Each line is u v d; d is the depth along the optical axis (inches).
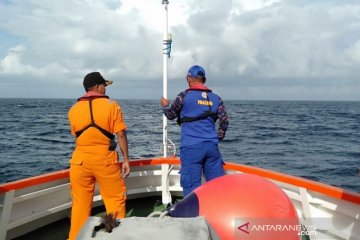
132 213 166.1
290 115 3134.8
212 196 79.1
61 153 856.9
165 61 177.0
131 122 1940.2
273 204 76.2
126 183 177.0
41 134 1338.6
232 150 919.0
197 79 142.9
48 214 142.3
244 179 84.0
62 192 150.1
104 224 64.2
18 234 137.6
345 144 1055.6
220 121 144.6
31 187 135.0
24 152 869.8
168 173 176.6
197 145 136.3
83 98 125.0
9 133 1369.3
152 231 62.3
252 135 1321.4
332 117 2822.3
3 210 122.5
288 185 135.3
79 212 126.1
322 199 121.0
